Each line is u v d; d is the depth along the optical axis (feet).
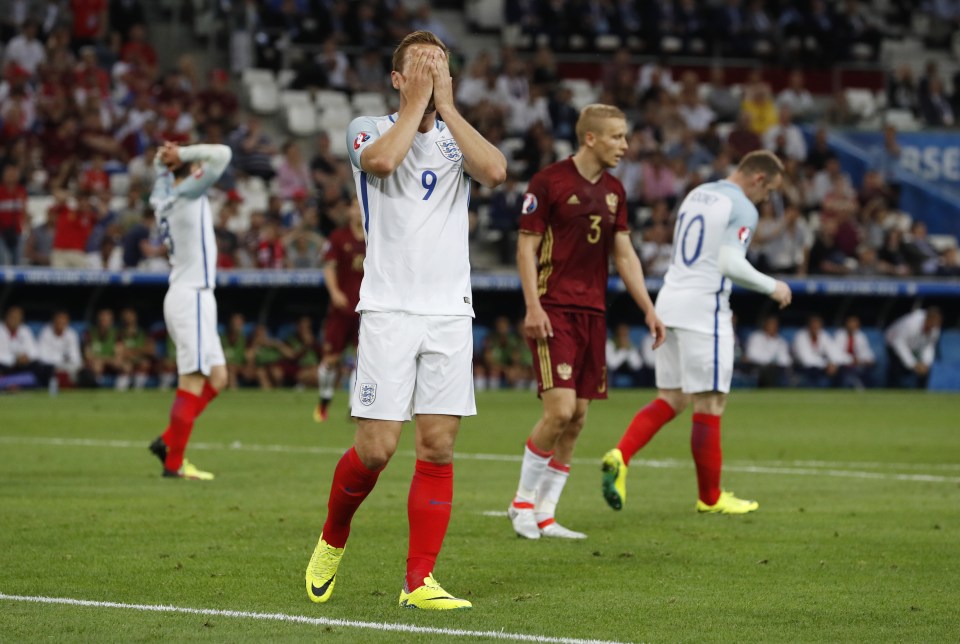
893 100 387.34
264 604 64.49
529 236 89.71
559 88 342.23
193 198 118.73
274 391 263.08
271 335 275.59
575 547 84.12
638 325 297.94
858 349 304.30
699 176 319.88
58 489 109.81
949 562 78.54
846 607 64.95
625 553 81.35
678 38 377.30
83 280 246.06
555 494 89.61
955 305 317.63
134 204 268.41
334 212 279.69
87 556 77.51
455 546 84.43
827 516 98.99
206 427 177.88
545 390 88.02
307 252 270.26
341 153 327.88
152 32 346.54
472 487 115.24
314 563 65.72
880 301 313.73
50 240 257.55
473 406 65.67
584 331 89.86
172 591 67.51
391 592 68.13
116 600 65.10
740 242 99.81
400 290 64.49
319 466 130.21
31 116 293.84
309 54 342.85
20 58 310.04
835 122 373.61
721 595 67.92
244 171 301.84
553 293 89.92
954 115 392.47
